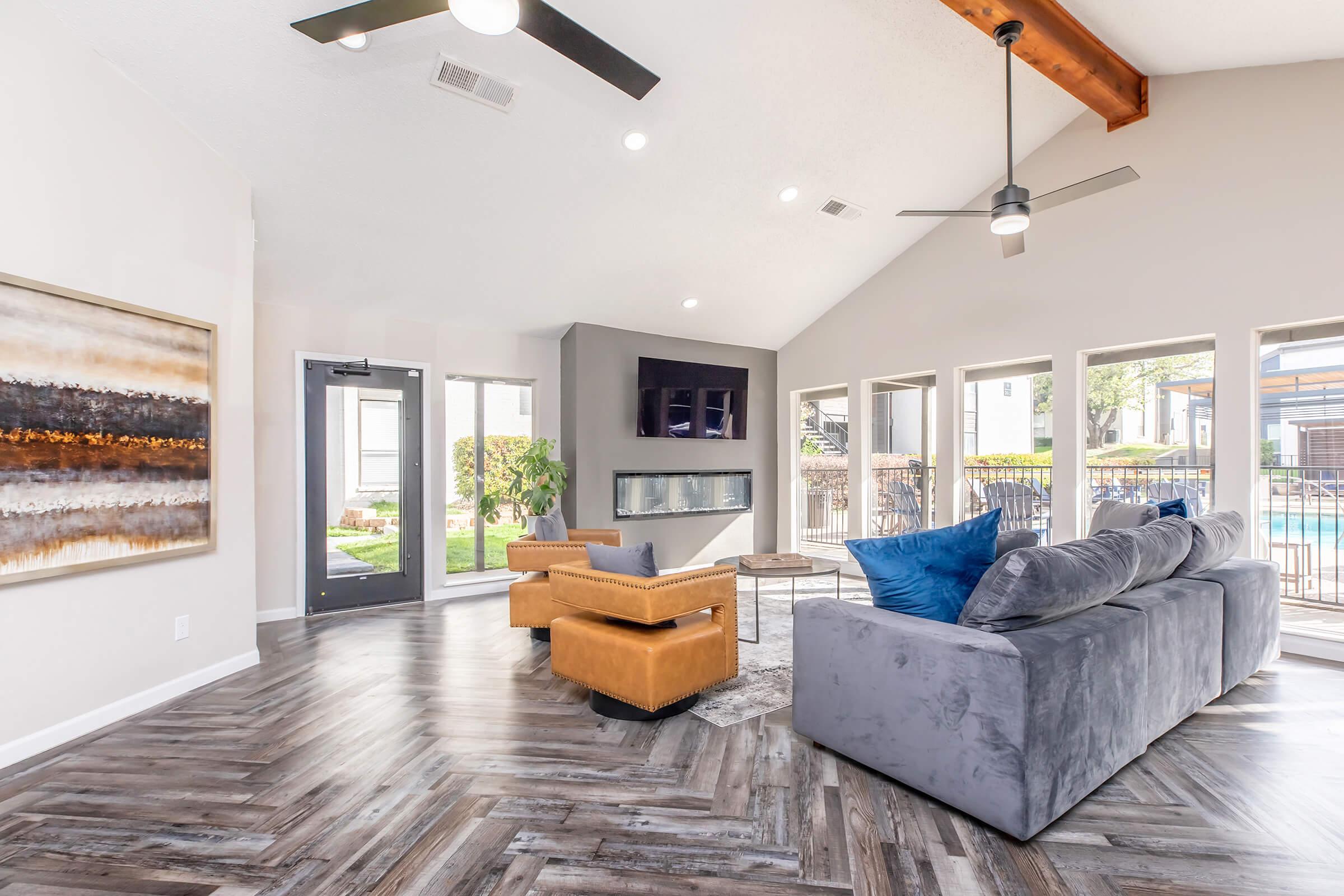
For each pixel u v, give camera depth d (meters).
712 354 6.44
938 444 5.37
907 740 2.08
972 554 2.26
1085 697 1.97
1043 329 4.70
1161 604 2.39
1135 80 4.05
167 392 2.98
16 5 2.40
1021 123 4.38
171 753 2.41
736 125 3.74
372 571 4.83
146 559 2.86
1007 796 1.81
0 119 2.35
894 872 1.71
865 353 5.98
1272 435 3.75
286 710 2.84
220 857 1.77
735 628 3.04
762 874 1.70
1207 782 2.19
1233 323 3.79
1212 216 3.88
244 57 2.80
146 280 2.90
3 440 2.34
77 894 1.62
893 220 5.15
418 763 2.33
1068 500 4.56
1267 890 1.63
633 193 4.11
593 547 3.02
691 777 2.23
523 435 5.68
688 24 3.04
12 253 2.38
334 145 3.32
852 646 2.26
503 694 3.04
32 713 2.42
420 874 1.70
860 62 3.52
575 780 2.21
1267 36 3.34
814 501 6.72
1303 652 3.58
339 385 4.70
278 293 4.37
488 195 3.86
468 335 5.29
